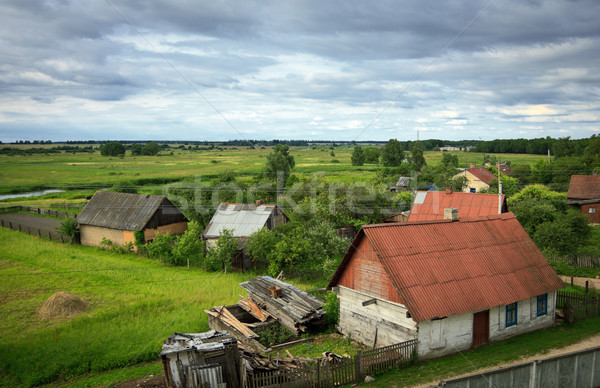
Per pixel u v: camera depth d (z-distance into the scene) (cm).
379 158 15050
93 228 5012
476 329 2030
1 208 6475
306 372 1625
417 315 1784
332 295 2411
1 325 2341
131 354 1947
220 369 1589
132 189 6738
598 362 1602
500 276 2150
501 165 9569
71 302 2569
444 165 10512
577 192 5978
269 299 2539
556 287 2288
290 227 4088
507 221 2562
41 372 1783
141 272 3562
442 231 2255
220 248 3703
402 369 1783
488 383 1409
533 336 2173
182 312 2531
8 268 3569
